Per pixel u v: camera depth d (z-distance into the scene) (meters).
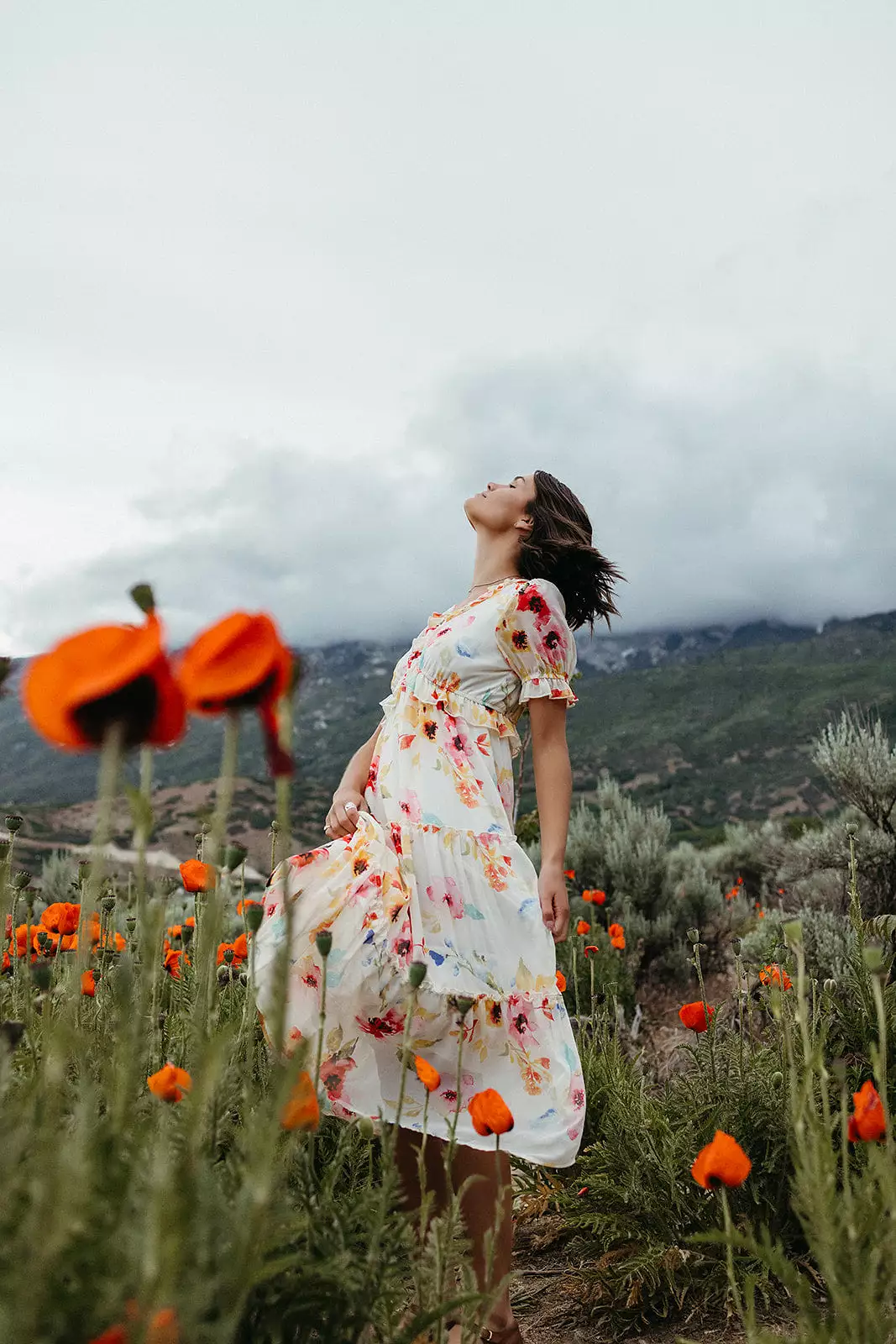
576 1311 2.14
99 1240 0.83
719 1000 5.02
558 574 2.48
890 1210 1.20
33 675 0.73
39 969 1.40
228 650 0.81
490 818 2.13
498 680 2.22
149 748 0.76
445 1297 1.40
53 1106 0.82
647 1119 2.39
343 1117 1.91
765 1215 2.18
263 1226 0.86
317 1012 1.93
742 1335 1.95
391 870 2.02
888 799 5.28
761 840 9.09
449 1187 1.40
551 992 2.04
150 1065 1.36
